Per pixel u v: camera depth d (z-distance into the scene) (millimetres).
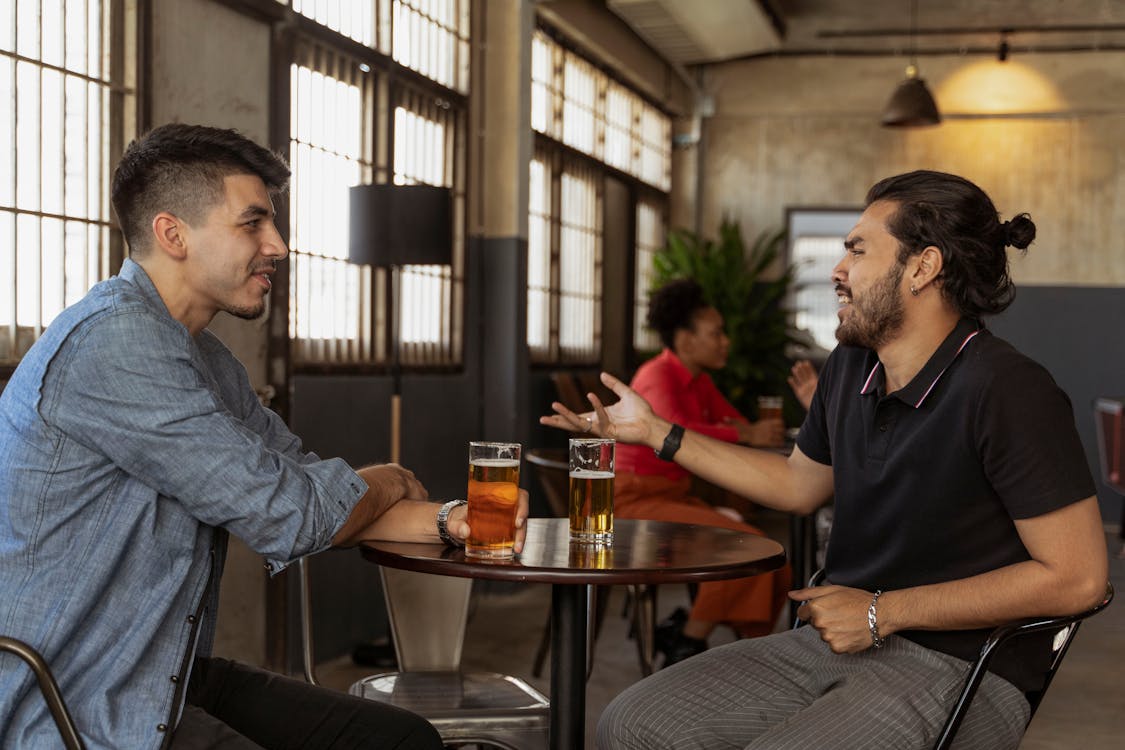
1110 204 8430
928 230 1805
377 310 4781
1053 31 8320
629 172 7996
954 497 1768
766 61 8938
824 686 1851
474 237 5625
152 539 1566
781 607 3715
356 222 4148
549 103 6586
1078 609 1654
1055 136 8523
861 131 8844
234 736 1573
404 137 4992
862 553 1912
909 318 1836
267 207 1750
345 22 4473
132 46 3225
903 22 8312
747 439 4105
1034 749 3160
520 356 5738
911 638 1805
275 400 3951
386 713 1860
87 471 1534
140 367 1554
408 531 1868
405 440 4941
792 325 8625
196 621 1619
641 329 8383
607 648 4500
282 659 3941
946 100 8711
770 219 8992
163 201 1683
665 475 4027
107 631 1525
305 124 4203
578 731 1919
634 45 7750
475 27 5598
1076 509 1660
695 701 1891
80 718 1480
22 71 2893
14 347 2875
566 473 4090
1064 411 1708
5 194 2848
